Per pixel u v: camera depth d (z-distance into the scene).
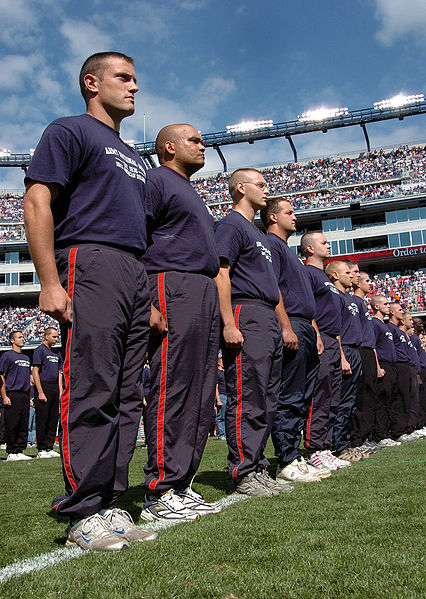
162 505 2.92
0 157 49.06
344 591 1.61
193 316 3.12
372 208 39.19
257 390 3.80
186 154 3.47
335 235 40.47
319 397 5.23
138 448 10.22
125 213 2.63
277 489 3.70
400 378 8.98
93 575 1.79
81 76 2.89
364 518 2.59
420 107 44.41
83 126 2.61
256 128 47.91
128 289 2.55
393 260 38.19
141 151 47.06
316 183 43.94
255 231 4.14
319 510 2.83
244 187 4.28
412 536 2.23
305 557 1.94
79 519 2.33
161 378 3.06
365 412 7.18
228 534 2.30
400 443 8.55
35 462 7.55
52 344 8.88
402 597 1.55
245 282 3.96
